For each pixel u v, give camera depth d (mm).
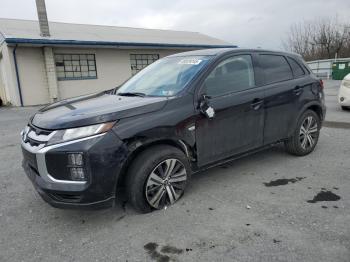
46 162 2949
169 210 3420
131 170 3215
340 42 41875
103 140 2932
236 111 3916
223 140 3871
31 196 3938
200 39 22188
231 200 3617
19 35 14164
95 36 16922
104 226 3174
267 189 3893
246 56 4266
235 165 4762
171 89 3699
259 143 4340
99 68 16688
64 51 15336
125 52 17484
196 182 4164
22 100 14570
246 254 2637
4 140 7164
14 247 2873
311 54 44156
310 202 3506
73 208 2975
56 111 3438
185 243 2828
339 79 24750
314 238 2811
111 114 3047
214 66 3850
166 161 3361
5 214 3486
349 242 2736
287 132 4723
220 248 2732
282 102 4500
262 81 4324
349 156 5039
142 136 3133
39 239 2992
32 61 14594
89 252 2768
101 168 2924
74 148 2867
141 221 3227
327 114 8820
